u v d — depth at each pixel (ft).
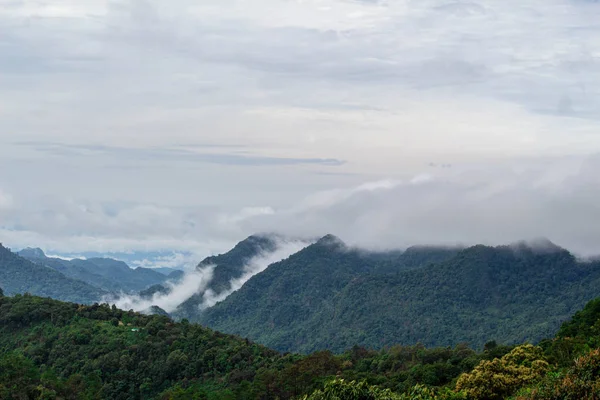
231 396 310.45
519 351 210.38
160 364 372.17
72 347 378.73
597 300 296.71
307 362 348.18
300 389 319.88
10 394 279.08
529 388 153.89
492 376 180.45
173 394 318.65
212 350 389.39
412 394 187.21
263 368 363.15
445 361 357.61
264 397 320.91
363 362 390.21
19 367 299.99
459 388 185.78
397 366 370.53
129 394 350.84
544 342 291.38
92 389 325.83
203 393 315.58
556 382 135.23
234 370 368.48
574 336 256.11
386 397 177.17
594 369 130.82
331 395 177.68
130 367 369.71
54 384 300.81
